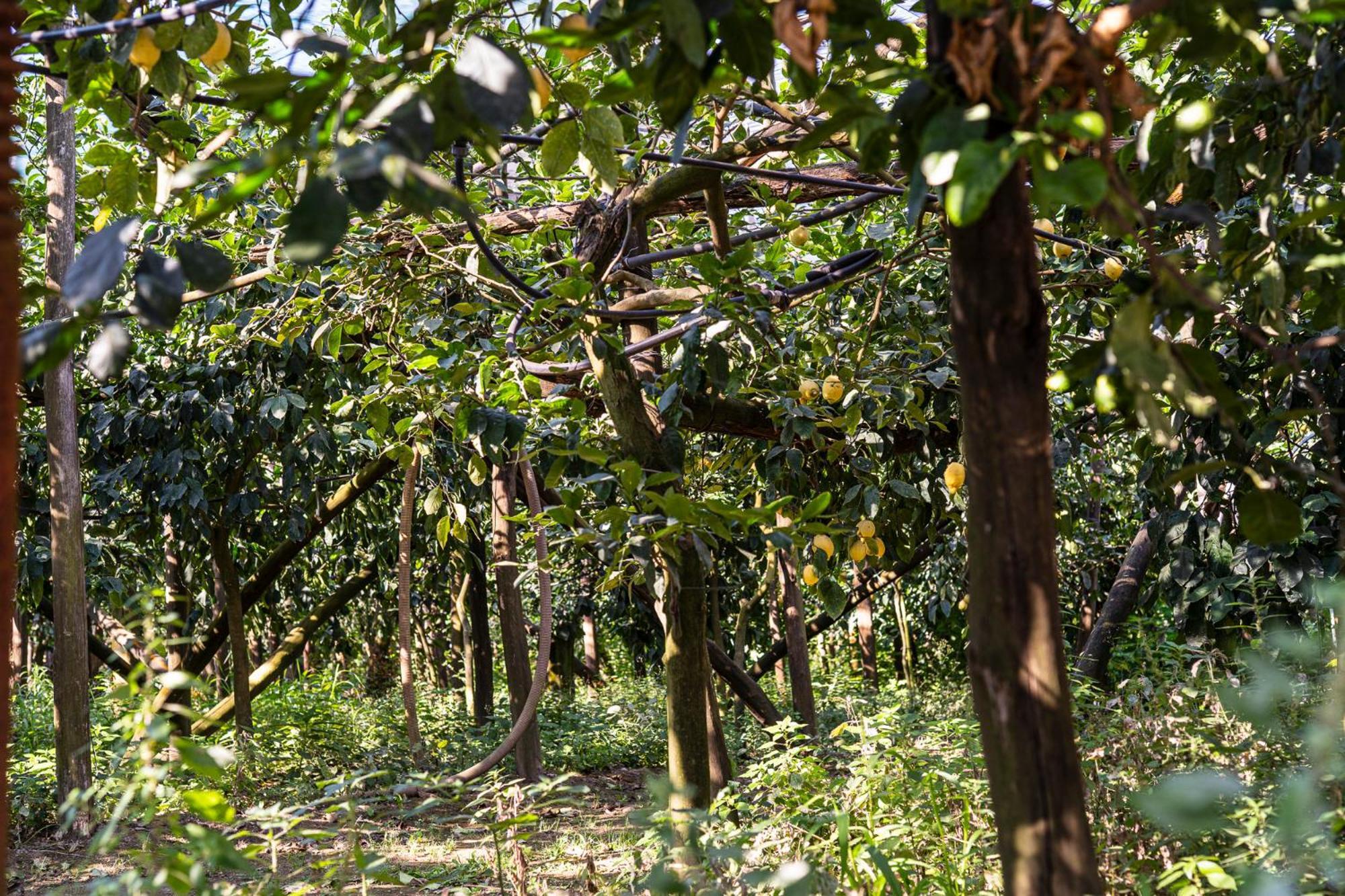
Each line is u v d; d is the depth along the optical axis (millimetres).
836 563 3859
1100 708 3246
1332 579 3438
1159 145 1612
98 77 1871
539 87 1612
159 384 5992
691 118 1324
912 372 3908
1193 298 1059
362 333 4094
